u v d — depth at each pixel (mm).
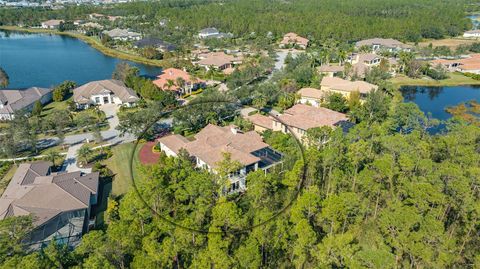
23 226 35781
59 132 68438
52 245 33281
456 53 146500
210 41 165375
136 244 33812
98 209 48656
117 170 58062
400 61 126250
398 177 43938
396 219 35719
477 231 39281
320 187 47406
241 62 133125
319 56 134875
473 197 40781
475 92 109500
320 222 39594
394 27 178125
